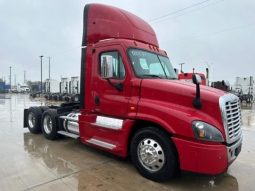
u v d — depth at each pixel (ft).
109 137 16.58
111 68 16.08
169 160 13.25
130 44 16.19
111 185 13.24
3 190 12.33
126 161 17.06
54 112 22.45
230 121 13.17
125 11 18.74
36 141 22.29
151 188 13.05
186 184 13.64
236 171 15.70
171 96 13.78
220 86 18.21
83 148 20.08
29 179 13.69
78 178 14.01
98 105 17.19
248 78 101.04
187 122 12.55
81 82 18.62
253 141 24.04
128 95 15.40
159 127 13.88
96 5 18.44
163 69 17.75
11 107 57.52
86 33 18.34
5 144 21.06
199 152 12.26
